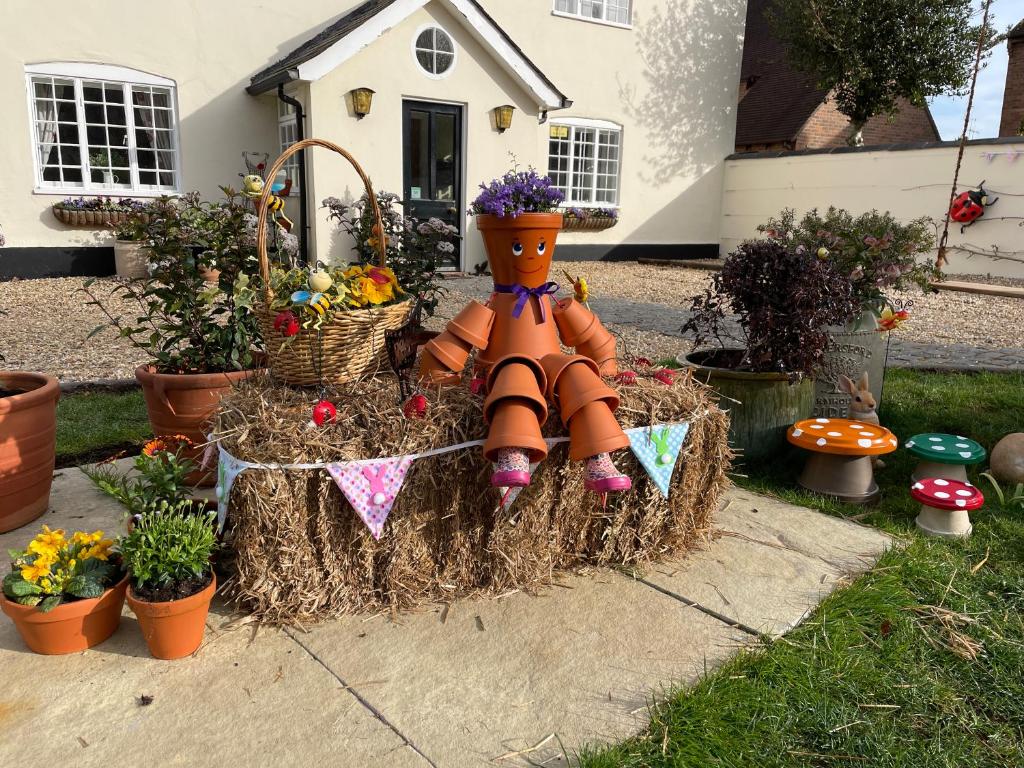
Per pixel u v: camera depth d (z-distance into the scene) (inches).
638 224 586.6
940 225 498.3
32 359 229.3
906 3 528.1
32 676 86.3
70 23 381.7
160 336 147.5
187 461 108.7
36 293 348.8
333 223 407.2
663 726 79.7
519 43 499.2
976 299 394.9
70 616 88.1
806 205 567.8
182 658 90.0
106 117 404.5
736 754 76.3
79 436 162.6
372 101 409.1
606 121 550.9
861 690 86.7
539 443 91.7
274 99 440.5
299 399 103.5
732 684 86.0
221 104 426.6
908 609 102.8
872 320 159.3
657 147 580.1
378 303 111.2
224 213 150.5
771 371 149.3
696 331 169.2
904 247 157.8
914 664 91.6
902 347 265.0
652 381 120.6
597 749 76.7
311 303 99.9
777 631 97.8
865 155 528.1
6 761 73.7
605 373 113.7
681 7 564.7
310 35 447.2
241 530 95.9
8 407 114.2
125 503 100.5
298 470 91.8
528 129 470.6
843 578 111.3
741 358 163.8
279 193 133.3
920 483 127.2
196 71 416.8
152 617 86.3
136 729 78.3
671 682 87.2
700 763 74.7
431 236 212.5
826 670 89.4
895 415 178.2
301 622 97.3
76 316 298.0
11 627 96.0
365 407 100.0
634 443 106.9
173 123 417.1
